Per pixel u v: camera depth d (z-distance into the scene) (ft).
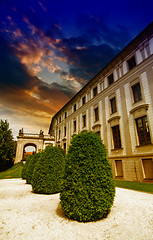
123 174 38.09
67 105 88.58
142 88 36.96
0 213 12.90
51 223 10.82
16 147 92.43
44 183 21.01
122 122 41.83
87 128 61.05
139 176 33.86
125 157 38.52
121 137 41.27
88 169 12.16
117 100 45.09
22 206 15.05
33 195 20.27
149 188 23.73
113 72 49.11
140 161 34.35
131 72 41.09
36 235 9.05
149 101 34.65
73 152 13.57
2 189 25.48
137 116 37.22
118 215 12.20
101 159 12.97
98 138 14.46
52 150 23.91
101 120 51.93
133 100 39.70
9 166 82.33
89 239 8.55
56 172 21.91
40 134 99.50
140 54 39.17
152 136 32.68
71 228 9.98
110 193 12.12
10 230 9.71
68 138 81.15
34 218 11.76
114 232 9.35
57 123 106.32
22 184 32.42
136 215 12.09
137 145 35.99
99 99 54.75
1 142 72.33
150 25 35.83
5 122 76.95
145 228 9.78
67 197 11.77
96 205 11.11
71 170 12.61
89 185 11.64
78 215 11.02
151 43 36.42
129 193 20.76
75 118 74.84
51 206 14.98
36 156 35.73
